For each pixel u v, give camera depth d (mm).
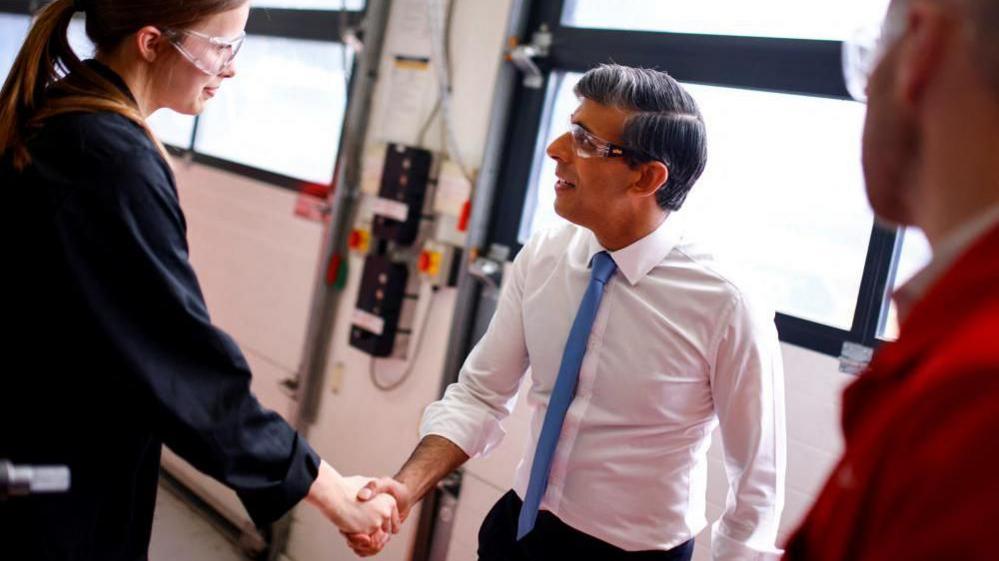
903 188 581
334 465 3146
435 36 2869
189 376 1204
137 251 1144
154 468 1331
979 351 445
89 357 1143
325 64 3520
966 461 422
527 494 1526
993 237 489
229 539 3404
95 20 1234
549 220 2648
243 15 1298
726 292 1481
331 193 3195
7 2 5250
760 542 1453
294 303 3422
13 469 926
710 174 2240
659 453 1537
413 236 2902
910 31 541
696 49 2293
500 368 1734
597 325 1557
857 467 532
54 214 1105
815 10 2104
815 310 2039
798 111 2107
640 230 1530
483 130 2771
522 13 2680
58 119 1158
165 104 1317
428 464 1666
